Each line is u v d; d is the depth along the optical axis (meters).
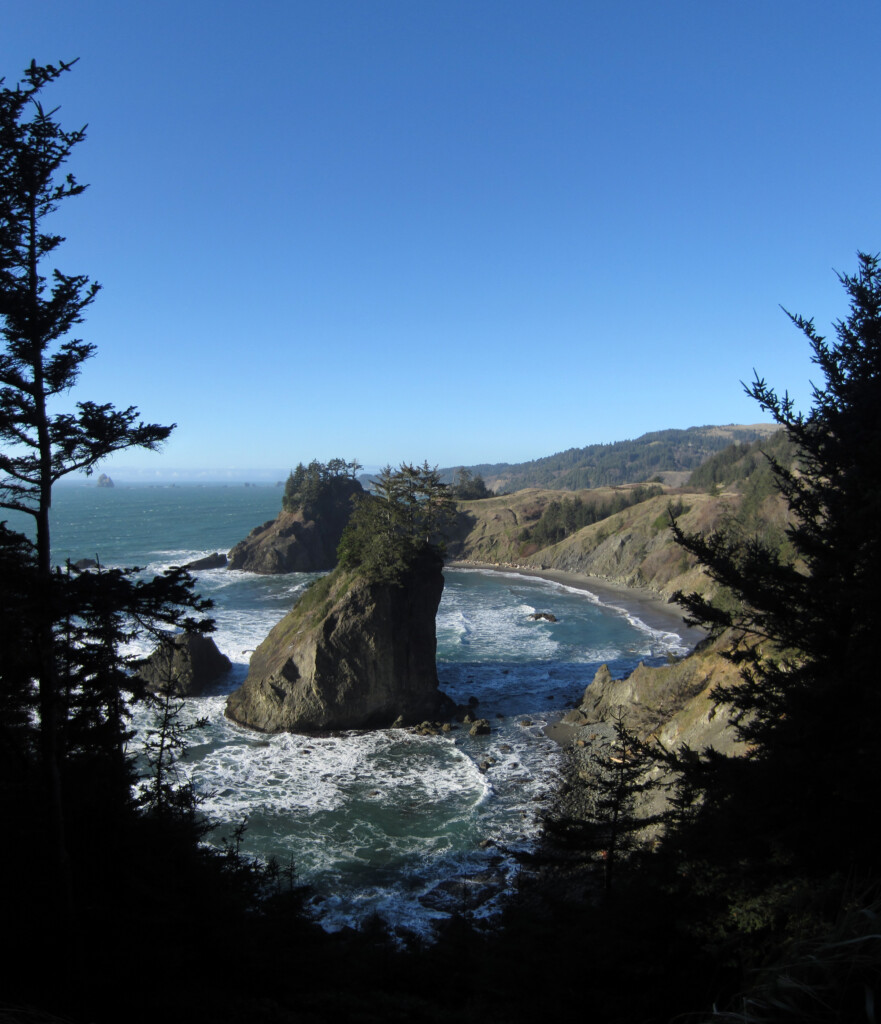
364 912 24.38
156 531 189.38
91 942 12.88
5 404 11.97
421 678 46.16
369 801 33.50
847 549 10.67
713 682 32.34
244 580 112.31
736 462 187.00
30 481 12.59
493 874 26.91
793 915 8.38
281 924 16.83
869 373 11.28
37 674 14.00
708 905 10.71
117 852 14.66
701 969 10.49
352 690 44.09
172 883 14.88
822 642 11.25
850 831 9.55
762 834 10.78
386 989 15.09
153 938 13.44
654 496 142.62
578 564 123.06
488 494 194.25
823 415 11.83
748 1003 5.35
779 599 11.92
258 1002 12.76
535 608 88.31
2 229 11.77
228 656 58.72
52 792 12.80
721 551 13.04
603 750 37.59
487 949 16.36
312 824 31.19
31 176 11.61
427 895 25.56
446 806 33.00
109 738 16.47
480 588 107.19
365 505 51.44
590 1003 11.38
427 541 50.09
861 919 5.60
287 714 43.59
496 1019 11.93
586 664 59.31
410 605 46.56
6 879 13.07
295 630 48.28
